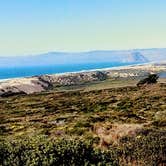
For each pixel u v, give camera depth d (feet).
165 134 64.03
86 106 243.19
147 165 58.80
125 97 270.67
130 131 86.02
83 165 45.24
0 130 151.53
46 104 285.23
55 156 44.60
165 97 250.16
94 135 101.76
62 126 141.18
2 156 45.24
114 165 47.32
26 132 138.51
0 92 549.95
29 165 43.75
